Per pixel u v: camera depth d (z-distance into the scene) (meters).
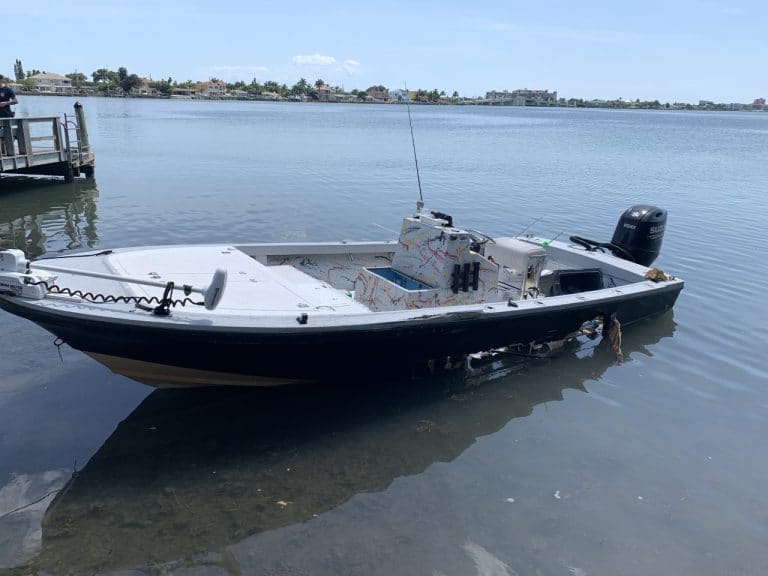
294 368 5.14
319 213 14.04
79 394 5.49
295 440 5.04
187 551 3.78
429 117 96.94
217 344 4.60
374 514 4.20
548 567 3.82
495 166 25.61
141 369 4.99
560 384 6.28
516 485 4.61
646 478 4.78
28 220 12.58
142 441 4.89
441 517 4.21
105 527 3.95
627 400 6.01
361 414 5.50
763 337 7.57
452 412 5.63
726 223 14.39
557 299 6.34
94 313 4.39
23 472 4.43
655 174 24.62
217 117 64.62
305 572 3.66
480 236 6.81
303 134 41.12
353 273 7.53
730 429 5.56
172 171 20.16
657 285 7.41
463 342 5.80
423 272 6.21
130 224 12.37
